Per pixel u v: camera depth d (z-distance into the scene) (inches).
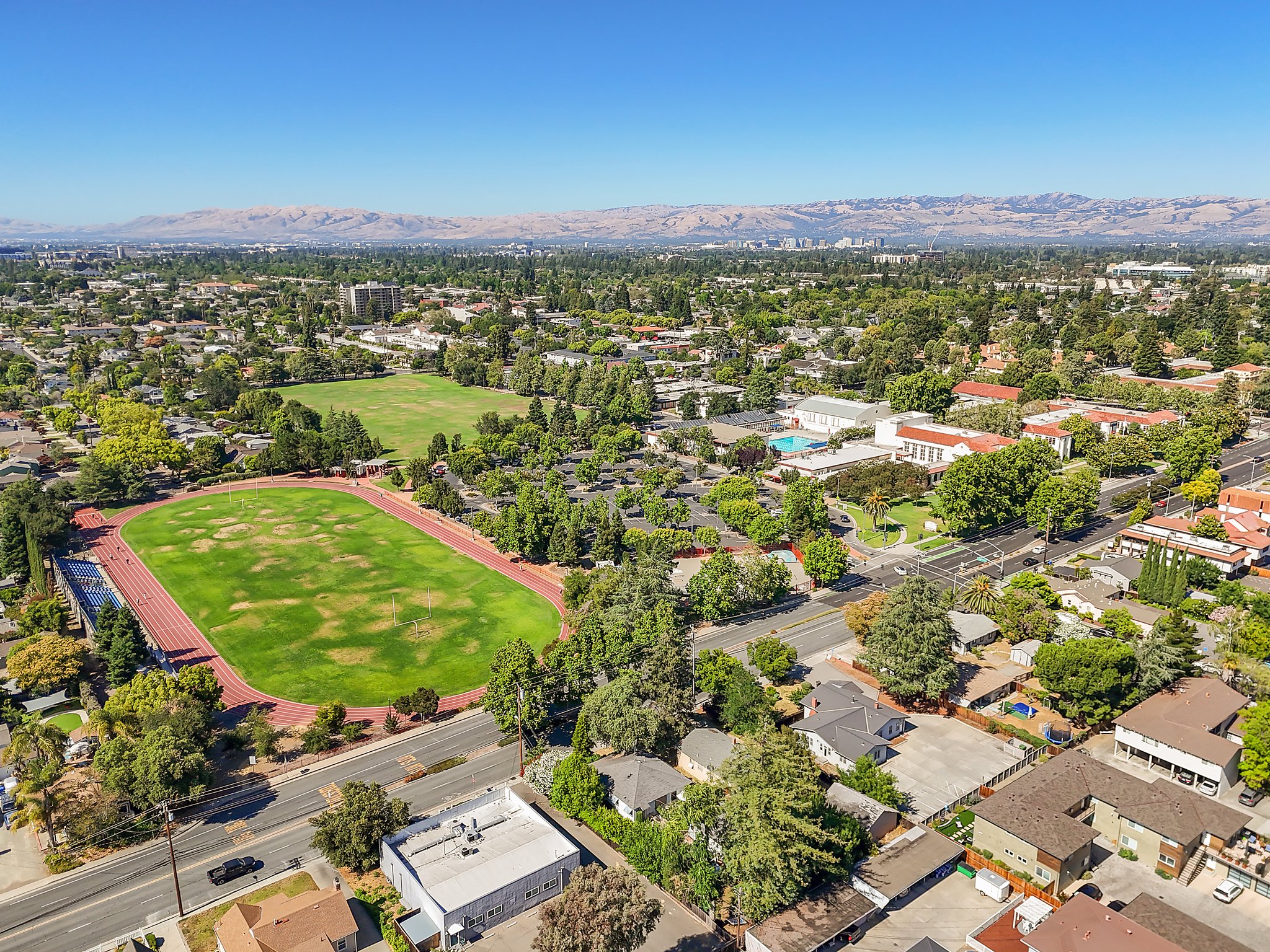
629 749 3838.6
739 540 6766.7
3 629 5413.4
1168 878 3134.8
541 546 6441.9
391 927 2992.1
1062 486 6584.6
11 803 3659.0
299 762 4028.1
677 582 5974.4
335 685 4731.8
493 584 6146.7
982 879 3068.4
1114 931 2650.1
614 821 3400.6
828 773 3804.1
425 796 3737.7
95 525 7514.8
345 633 5359.3
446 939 2874.0
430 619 5565.9
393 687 4717.0
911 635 4264.3
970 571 6087.6
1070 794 3356.3
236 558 6673.2
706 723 4212.6
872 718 4057.6
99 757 3639.3
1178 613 4805.6
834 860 2987.2
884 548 6619.1
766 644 4532.5
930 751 3964.1
